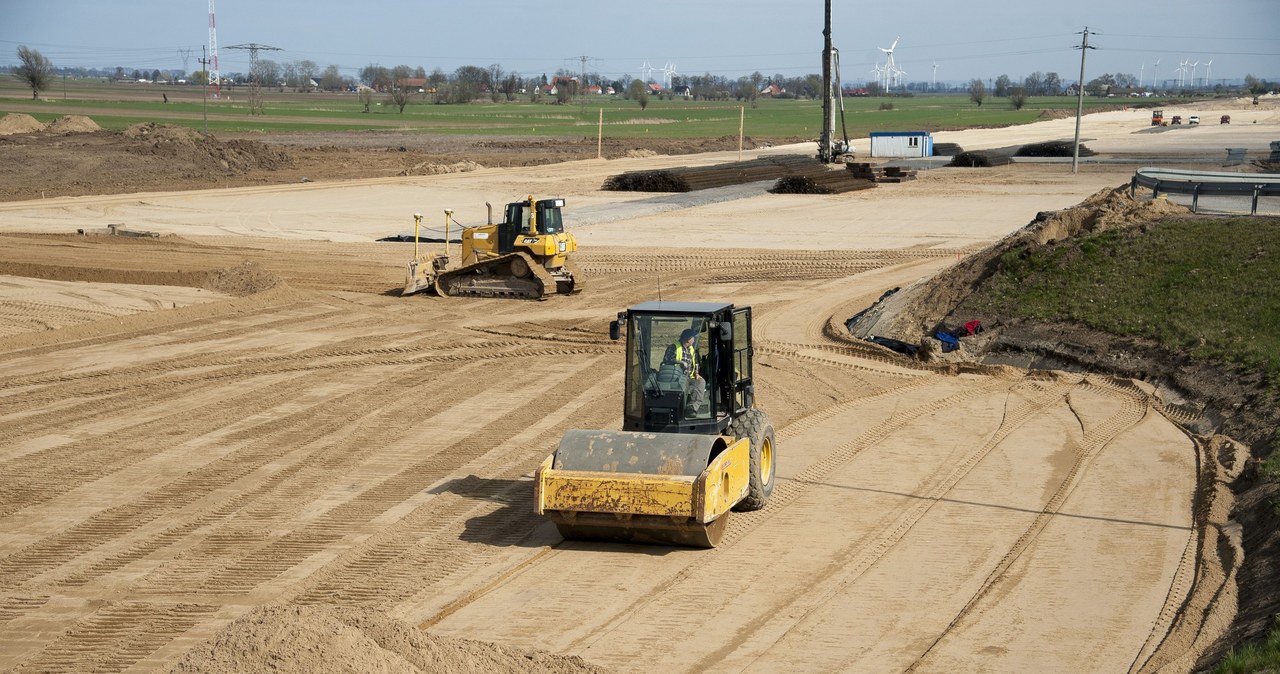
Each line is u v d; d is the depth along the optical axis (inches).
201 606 456.4
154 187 2433.6
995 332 978.1
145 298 1208.8
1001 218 1926.7
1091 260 1042.7
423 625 438.0
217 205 2137.1
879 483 622.2
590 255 1583.4
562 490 505.0
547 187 2475.4
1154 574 486.3
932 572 491.5
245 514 568.4
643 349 564.4
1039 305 990.4
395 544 526.3
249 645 331.3
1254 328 847.1
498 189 2431.1
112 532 542.6
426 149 3750.0
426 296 1284.4
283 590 471.8
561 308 1206.9
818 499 595.2
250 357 962.1
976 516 565.6
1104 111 7755.9
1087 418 758.5
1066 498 593.0
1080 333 928.3
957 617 444.5
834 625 438.3
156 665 406.3
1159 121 5447.8
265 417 765.3
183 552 516.1
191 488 609.9
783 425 750.5
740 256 1561.3
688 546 523.5
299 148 3486.7
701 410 558.3
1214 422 725.9
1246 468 602.2
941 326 1019.3
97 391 840.9
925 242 1668.3
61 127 3294.8
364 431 729.6
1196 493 598.5
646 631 434.0
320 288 1327.5
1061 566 496.7
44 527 549.6
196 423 748.0
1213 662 383.9
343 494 600.4
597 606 458.0
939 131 5236.2
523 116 6579.7
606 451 523.5
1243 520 537.0
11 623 442.6
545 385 862.5
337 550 518.3
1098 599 460.1
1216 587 465.4
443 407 794.8
